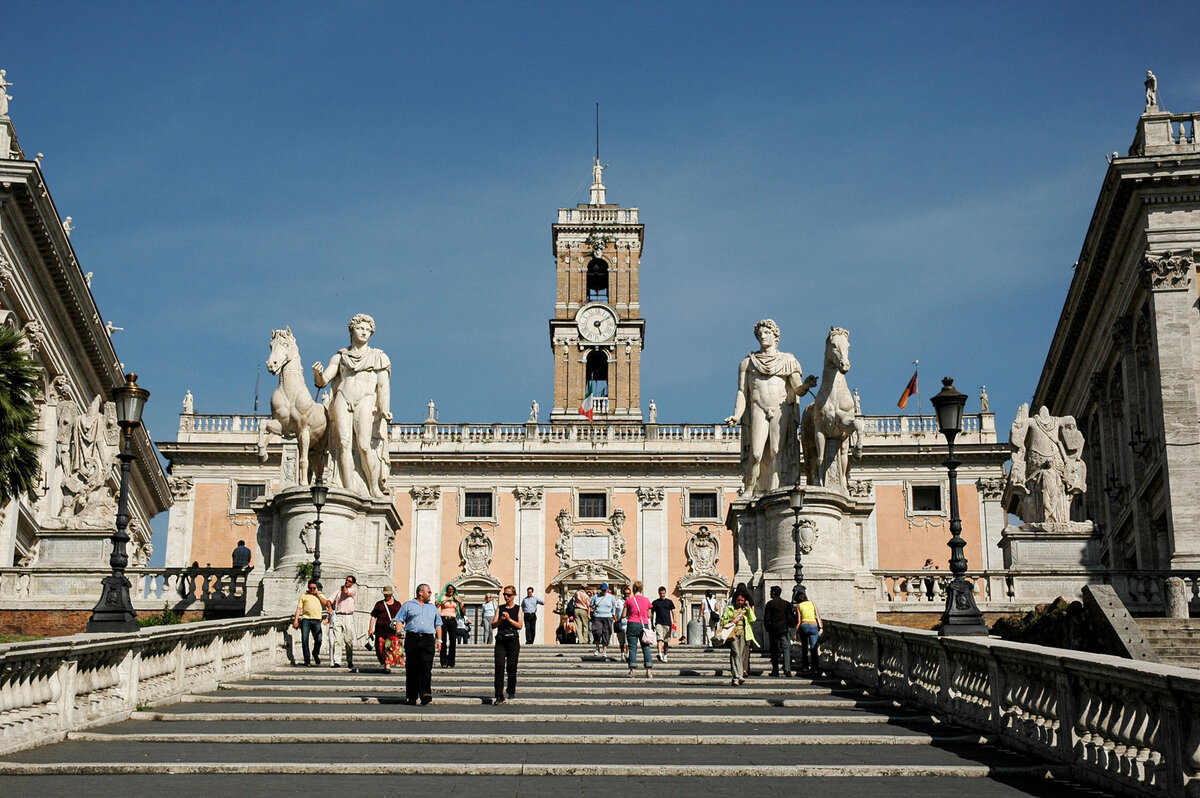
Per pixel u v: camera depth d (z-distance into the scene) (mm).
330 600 23094
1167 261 34188
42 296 35812
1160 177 34281
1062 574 26344
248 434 60156
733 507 25156
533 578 58375
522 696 17141
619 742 12844
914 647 16484
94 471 34219
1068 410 49406
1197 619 21750
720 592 57906
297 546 24375
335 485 24984
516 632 16469
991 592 26328
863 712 15578
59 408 37469
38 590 25594
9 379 23000
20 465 22750
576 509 59219
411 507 59312
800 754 12234
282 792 10055
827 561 23984
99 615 15305
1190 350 33656
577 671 20750
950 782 10836
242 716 14461
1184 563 32281
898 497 59031
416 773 11055
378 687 17891
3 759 11617
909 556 58281
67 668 13172
